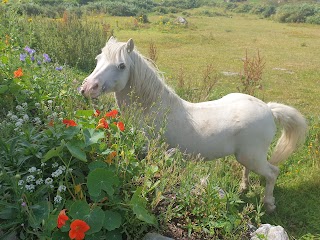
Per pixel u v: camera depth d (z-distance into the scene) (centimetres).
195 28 2194
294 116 405
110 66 345
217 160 420
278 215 411
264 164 393
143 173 281
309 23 2711
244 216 329
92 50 900
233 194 308
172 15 2778
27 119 284
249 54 1474
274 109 403
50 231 231
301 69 1245
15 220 243
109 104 402
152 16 2808
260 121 375
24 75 407
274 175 402
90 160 278
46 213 238
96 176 245
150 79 361
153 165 286
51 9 2214
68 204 244
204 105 386
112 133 289
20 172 260
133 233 269
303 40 1923
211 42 1727
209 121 372
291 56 1473
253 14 3506
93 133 269
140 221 266
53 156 256
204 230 285
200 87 703
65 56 873
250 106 381
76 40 908
